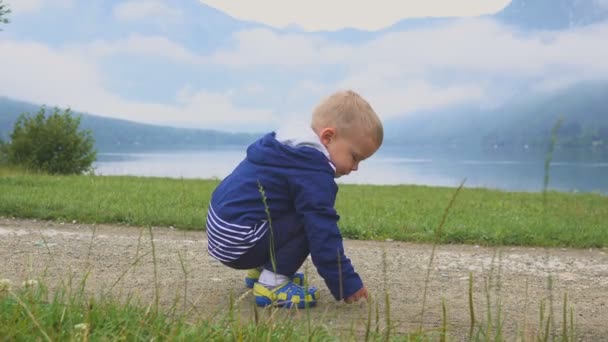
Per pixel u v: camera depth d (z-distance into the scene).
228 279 4.05
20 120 20.64
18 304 2.46
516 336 2.95
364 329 2.92
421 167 117.62
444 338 2.40
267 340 2.33
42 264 4.39
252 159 3.40
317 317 3.15
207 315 3.03
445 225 6.87
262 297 3.34
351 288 3.28
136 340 2.29
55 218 7.19
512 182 65.38
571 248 6.25
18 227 6.47
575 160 189.12
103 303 2.74
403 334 2.87
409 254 5.51
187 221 6.92
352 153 3.38
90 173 21.09
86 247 5.19
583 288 4.23
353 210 8.64
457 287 4.12
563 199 12.26
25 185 11.60
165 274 4.18
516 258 5.47
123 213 7.25
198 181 15.45
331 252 3.24
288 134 3.38
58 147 20.66
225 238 3.31
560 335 2.98
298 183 3.26
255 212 3.29
